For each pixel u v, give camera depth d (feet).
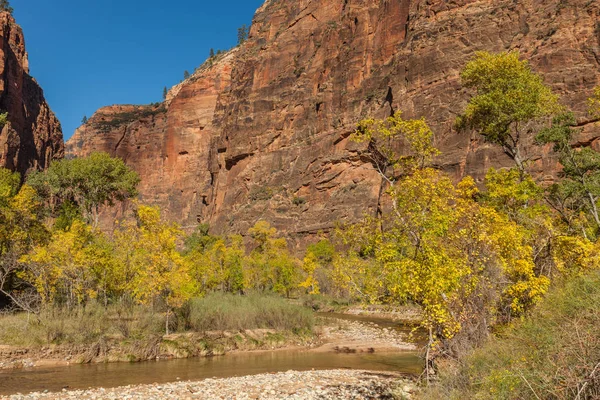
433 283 35.60
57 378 62.03
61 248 96.22
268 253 235.40
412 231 38.24
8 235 102.32
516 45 239.50
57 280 97.91
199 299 108.88
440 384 37.47
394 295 38.68
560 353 23.41
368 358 83.51
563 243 47.78
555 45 214.07
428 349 39.37
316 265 218.79
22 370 67.36
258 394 48.93
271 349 94.43
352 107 344.90
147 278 89.25
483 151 221.66
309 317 113.50
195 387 53.72
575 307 30.32
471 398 30.14
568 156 91.40
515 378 25.38
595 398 19.94
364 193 304.09
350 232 41.50
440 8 295.28
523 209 62.18
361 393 47.37
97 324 84.33
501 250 42.75
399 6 346.13
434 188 38.88
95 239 121.80
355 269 40.78
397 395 42.98
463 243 42.16
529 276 41.65
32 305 96.78
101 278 101.91
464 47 268.62
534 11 243.60
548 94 96.89
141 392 51.03
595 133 181.68
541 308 37.60
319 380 57.31
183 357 82.89
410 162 42.55
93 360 75.72
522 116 93.76
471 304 42.47
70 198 241.76
